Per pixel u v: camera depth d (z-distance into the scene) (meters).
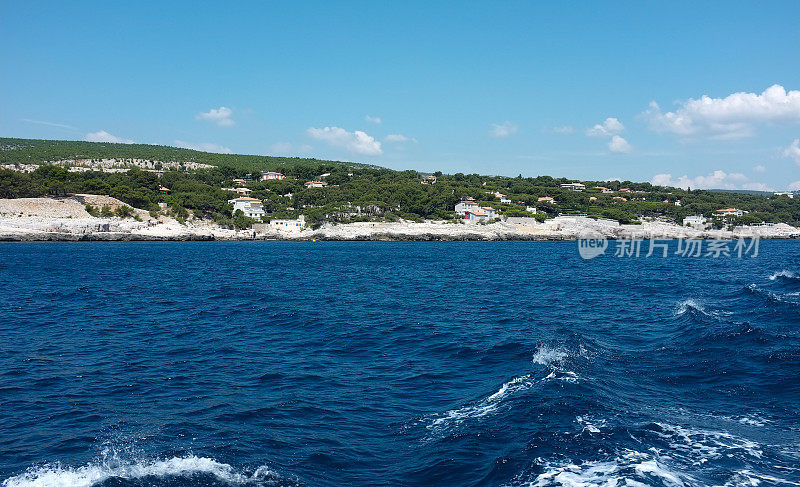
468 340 28.14
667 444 14.27
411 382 20.84
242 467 13.41
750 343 25.00
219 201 181.25
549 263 85.75
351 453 14.33
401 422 16.55
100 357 25.06
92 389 20.17
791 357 22.58
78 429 16.08
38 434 15.72
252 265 79.06
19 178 156.75
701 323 30.14
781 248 133.12
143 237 152.75
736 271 69.31
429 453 14.16
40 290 49.16
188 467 13.37
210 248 125.56
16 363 23.94
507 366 22.62
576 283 56.19
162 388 20.30
